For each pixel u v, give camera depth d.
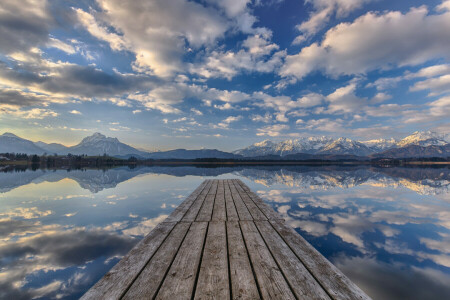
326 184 20.70
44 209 9.80
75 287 3.94
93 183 20.84
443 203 11.71
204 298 2.18
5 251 5.36
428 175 33.81
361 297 2.16
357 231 7.04
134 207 10.18
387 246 5.87
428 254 5.39
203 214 5.79
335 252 5.50
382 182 23.06
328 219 8.37
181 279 2.52
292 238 3.89
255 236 4.07
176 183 20.72
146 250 3.38
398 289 3.94
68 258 5.00
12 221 7.89
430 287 3.98
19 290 3.83
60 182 21.80
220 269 2.78
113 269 2.74
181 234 4.18
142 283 2.43
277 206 10.57
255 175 32.22
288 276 2.58
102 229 7.00
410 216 8.95
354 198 12.92
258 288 2.36
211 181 15.02
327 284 2.39
